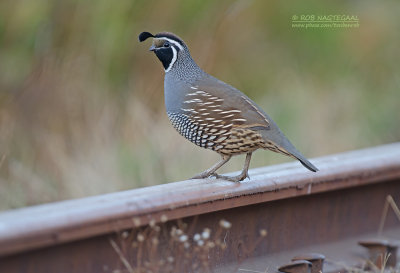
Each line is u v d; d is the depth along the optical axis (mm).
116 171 12289
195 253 7402
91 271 6648
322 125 15445
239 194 7645
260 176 8211
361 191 9414
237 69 17000
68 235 6141
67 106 14219
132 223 6641
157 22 16109
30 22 15242
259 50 17469
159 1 16109
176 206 7016
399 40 18953
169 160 12617
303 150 14703
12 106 14156
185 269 7277
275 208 8383
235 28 17016
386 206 9438
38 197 11500
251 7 17359
